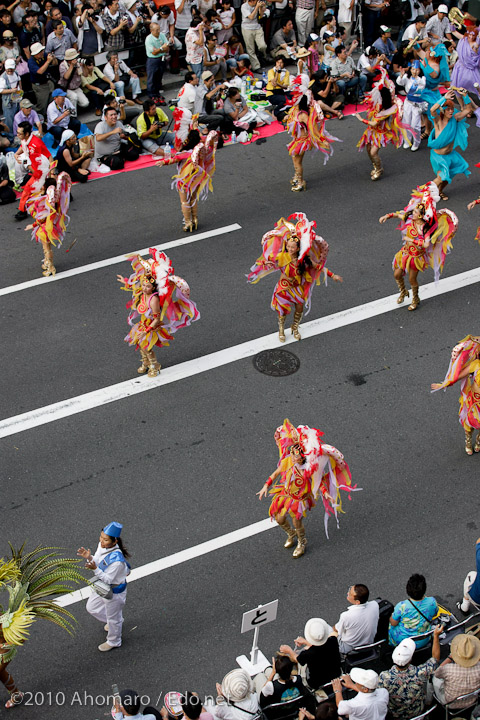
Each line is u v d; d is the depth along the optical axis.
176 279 11.95
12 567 8.41
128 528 10.51
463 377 11.05
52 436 11.84
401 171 18.36
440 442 11.83
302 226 12.42
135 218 16.67
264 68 22.30
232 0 22.38
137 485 11.09
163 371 12.97
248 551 10.31
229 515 10.73
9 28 19.14
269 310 14.29
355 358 13.27
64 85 19.14
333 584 9.96
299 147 16.92
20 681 8.94
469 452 11.58
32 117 17.78
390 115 17.03
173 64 21.62
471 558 10.27
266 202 17.20
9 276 15.05
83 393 12.57
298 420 12.12
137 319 14.04
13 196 16.98
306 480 9.62
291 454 9.61
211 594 9.82
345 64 20.53
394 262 13.83
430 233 13.27
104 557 8.76
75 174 17.67
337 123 20.22
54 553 9.58
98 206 17.02
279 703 7.80
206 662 9.14
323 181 17.97
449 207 17.12
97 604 8.95
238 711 7.83
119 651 9.24
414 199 13.39
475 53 19.95
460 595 9.85
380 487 11.16
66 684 8.91
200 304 14.37
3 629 7.96
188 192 15.64
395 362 13.20
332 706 7.32
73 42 19.53
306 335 13.73
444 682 8.02
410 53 20.94
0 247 15.80
